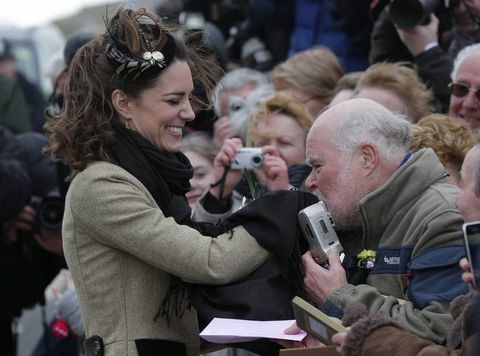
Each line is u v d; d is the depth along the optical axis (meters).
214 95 14.16
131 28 12.52
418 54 17.95
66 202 12.68
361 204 12.61
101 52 12.74
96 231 12.38
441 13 18.39
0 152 20.70
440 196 12.41
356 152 12.77
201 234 12.62
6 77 29.14
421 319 11.68
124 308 12.45
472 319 9.73
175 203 12.72
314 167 13.05
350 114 12.85
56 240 19.91
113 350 12.35
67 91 12.76
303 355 11.25
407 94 16.27
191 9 28.09
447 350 10.29
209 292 12.42
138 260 12.52
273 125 17.94
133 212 12.29
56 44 53.78
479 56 15.87
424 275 12.01
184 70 12.68
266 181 16.70
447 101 17.88
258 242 12.46
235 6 28.03
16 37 52.72
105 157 12.55
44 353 21.78
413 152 14.09
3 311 20.41
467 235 10.15
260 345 12.40
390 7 17.92
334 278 12.38
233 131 20.16
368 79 16.50
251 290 12.30
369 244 12.88
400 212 12.58
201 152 18.86
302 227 12.63
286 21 24.53
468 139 14.21
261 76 21.41
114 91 12.59
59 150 12.60
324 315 11.05
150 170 12.56
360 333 10.65
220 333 11.72
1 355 21.00
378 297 12.03
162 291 12.60
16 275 20.27
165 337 12.54
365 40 22.09
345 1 21.75
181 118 12.73
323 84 19.62
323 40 22.80
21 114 29.08
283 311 12.23
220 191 16.36
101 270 12.47
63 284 20.17
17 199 19.59
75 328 18.94
